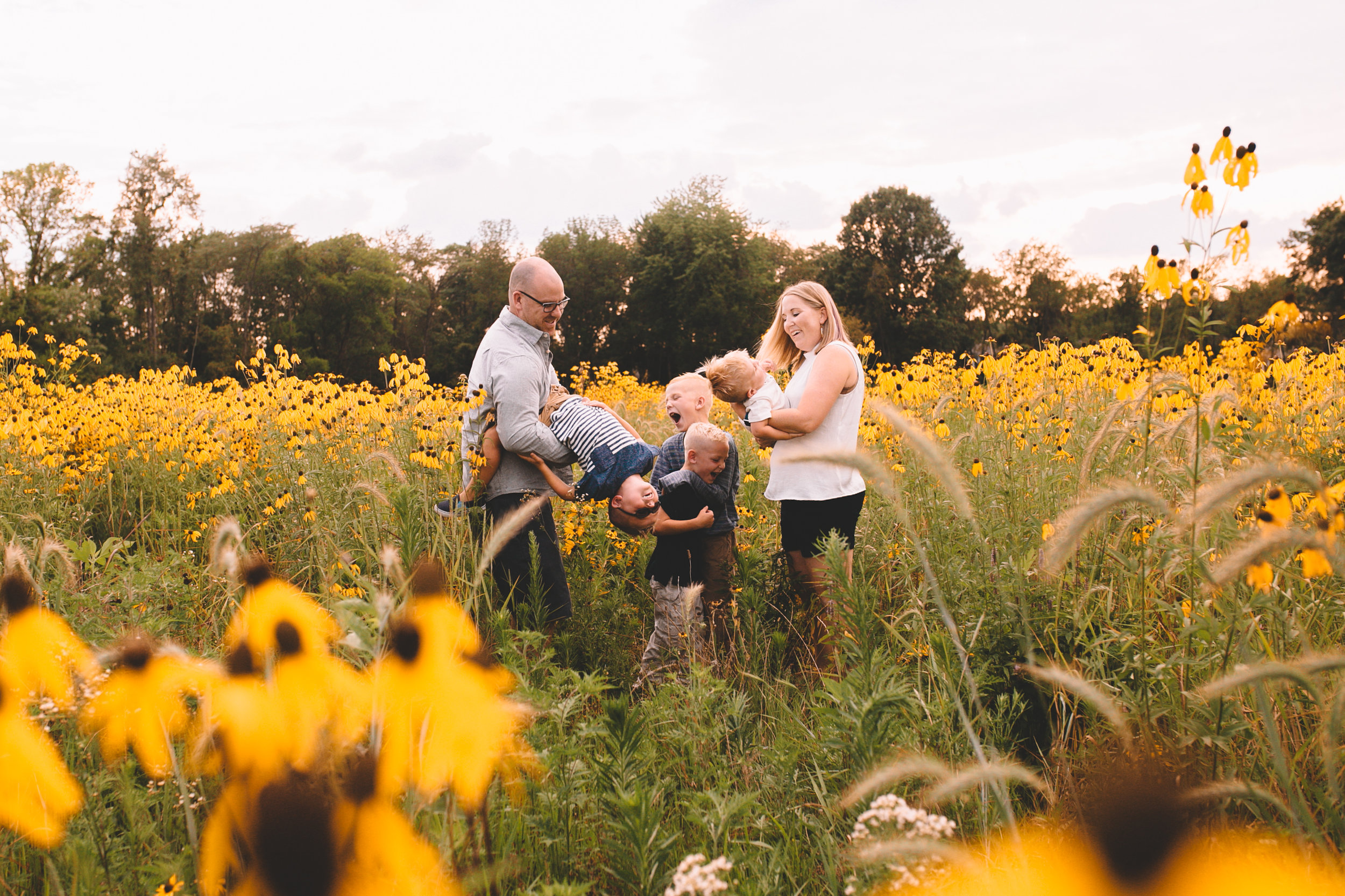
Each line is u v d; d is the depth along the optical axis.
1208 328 2.48
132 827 1.61
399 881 0.97
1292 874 0.82
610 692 3.12
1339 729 1.43
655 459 3.74
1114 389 5.44
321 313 55.72
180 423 6.16
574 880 1.74
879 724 1.96
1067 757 2.15
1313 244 41.47
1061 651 2.45
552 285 3.48
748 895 1.49
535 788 1.87
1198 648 2.24
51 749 1.41
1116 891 0.65
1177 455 2.96
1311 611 2.34
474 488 3.40
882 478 1.62
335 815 0.94
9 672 1.38
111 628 2.47
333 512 3.95
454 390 6.56
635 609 3.74
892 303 57.53
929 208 58.50
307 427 5.56
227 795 1.06
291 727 1.07
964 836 1.78
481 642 1.27
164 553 4.03
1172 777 1.48
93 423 5.98
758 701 2.87
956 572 2.91
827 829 1.90
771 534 4.41
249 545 3.83
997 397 5.57
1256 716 2.00
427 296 65.38
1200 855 0.66
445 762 1.16
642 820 1.60
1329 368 6.42
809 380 3.47
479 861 1.38
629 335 52.06
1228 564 1.53
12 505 4.59
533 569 3.25
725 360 3.57
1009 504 3.52
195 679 1.26
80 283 49.12
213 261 53.00
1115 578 2.79
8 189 46.50
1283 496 1.77
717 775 2.14
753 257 46.25
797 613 3.49
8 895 1.50
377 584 2.46
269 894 0.90
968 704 2.27
